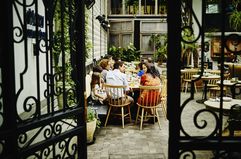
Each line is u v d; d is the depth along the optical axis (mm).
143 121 6180
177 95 1779
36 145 2219
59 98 4113
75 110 2641
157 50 14547
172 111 1788
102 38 13141
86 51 6461
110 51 15195
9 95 1966
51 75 2510
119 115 5891
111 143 4777
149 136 5164
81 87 2736
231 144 1778
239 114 2703
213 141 1784
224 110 3834
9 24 1943
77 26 2766
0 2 1917
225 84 6543
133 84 6473
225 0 1776
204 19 1794
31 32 3115
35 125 2184
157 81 5805
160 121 6207
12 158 1960
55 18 4164
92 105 5914
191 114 6773
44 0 2389
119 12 17844
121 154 4266
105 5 15766
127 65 12234
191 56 10492
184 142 1782
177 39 1758
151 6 17641
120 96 5645
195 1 9055
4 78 1962
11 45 1961
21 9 2887
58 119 2439
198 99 8711
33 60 3232
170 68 1777
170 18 1756
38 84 2268
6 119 1972
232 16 3436
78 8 2746
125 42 17203
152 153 4309
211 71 9492
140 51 15539
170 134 1797
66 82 4145
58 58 4082
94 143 4773
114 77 5781
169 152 1803
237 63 9273
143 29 17000
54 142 2404
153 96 5574
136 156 4188
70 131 2596
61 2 2547
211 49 10781
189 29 1778
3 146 1952
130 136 5160
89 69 7887
